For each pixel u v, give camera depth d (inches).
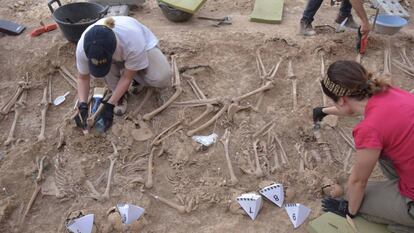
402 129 93.6
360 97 96.9
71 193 126.3
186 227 118.1
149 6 215.5
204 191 125.4
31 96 161.9
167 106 151.2
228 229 116.4
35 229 118.4
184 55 174.1
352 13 205.5
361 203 109.9
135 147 138.4
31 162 134.4
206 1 218.2
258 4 207.3
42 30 187.8
